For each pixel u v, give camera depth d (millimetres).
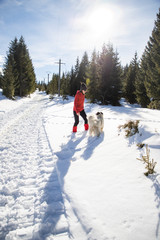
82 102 5340
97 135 4480
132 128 3756
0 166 3258
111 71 16703
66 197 2240
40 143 4715
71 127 6449
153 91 16078
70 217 1877
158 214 1614
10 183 2633
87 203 2035
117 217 1718
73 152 3836
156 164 2354
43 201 2191
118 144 3527
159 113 9016
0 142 4875
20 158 3658
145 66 20062
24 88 29188
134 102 25344
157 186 1975
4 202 2207
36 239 1608
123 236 1475
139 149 2924
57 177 2812
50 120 8617
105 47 17125
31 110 13898
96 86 17516
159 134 3014
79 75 31891
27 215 1957
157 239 1367
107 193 2139
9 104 17266
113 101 17281
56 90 38562
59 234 1658
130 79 25469
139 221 1598
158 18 16953
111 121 6270
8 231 1716
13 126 7207
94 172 2740
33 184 2635
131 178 2303
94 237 1536
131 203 1859
